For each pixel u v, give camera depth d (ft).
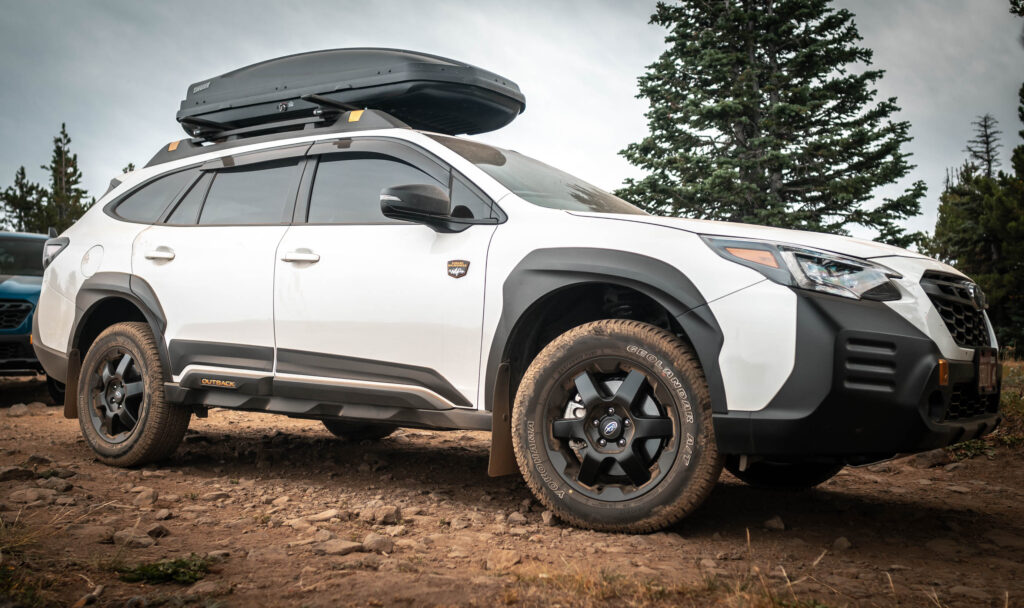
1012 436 17.19
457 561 8.68
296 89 14.92
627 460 10.02
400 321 11.67
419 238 11.87
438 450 17.62
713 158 71.00
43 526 9.34
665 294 9.80
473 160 12.34
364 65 14.32
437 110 14.75
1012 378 23.50
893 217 74.33
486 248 11.19
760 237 9.86
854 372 8.97
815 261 9.48
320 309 12.41
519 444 10.68
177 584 7.52
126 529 9.47
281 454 16.33
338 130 13.75
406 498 12.30
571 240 10.63
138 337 14.49
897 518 11.78
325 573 7.91
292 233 13.17
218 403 13.46
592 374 10.39
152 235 14.94
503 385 10.91
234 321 13.33
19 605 6.53
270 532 9.82
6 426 20.65
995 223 73.67
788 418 9.07
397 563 8.27
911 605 7.61
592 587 7.52
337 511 10.81
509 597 7.16
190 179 15.23
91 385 15.03
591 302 11.66
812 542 10.18
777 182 74.18
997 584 8.38
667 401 9.87
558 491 10.37
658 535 9.90
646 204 71.46
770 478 13.65
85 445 16.99
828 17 78.69
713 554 9.32
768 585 7.99
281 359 12.83
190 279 13.94
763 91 76.89
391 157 12.83
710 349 9.48
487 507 11.85
